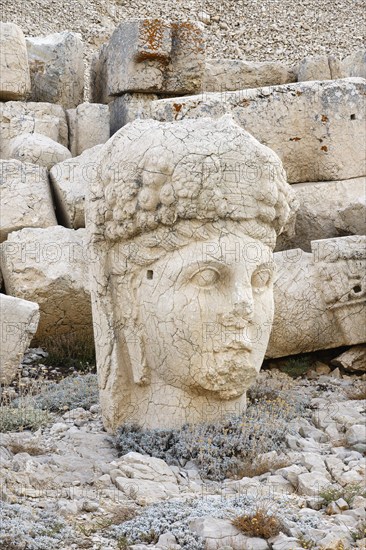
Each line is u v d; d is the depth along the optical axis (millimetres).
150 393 8594
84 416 9188
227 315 8234
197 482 7785
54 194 12633
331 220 12602
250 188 8320
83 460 7965
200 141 8242
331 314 11094
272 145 12922
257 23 24000
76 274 11266
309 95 12984
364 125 13086
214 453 8141
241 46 23062
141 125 8539
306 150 13023
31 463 7711
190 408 8492
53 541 6270
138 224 8320
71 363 10938
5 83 14102
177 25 13922
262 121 12883
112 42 14242
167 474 7785
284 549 6156
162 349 8359
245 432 8367
